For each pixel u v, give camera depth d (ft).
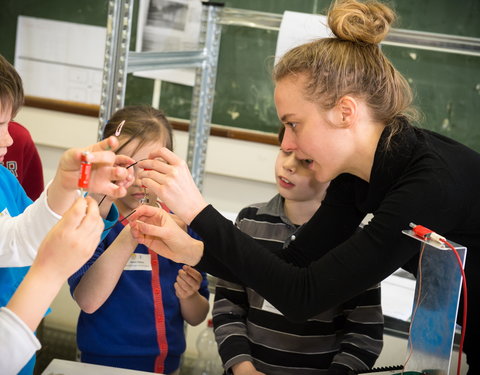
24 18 10.01
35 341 2.32
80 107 10.12
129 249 4.19
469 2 8.52
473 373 3.66
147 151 4.45
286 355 4.35
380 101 3.27
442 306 2.81
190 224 3.24
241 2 9.19
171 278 4.70
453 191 3.00
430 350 2.91
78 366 3.74
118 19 5.03
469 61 8.63
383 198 3.34
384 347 5.06
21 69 10.19
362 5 3.52
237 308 4.61
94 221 2.46
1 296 3.44
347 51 3.27
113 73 5.13
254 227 4.69
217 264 3.77
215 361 4.82
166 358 4.55
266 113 9.45
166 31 9.50
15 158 5.89
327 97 3.16
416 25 8.73
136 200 4.54
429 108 8.93
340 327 4.52
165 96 9.72
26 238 3.03
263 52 9.25
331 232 3.90
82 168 2.64
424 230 2.77
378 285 4.42
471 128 8.87
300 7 8.99
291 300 3.11
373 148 3.32
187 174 3.28
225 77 9.46
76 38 9.92
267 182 9.66
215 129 9.57
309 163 4.43
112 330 4.46
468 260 3.26
